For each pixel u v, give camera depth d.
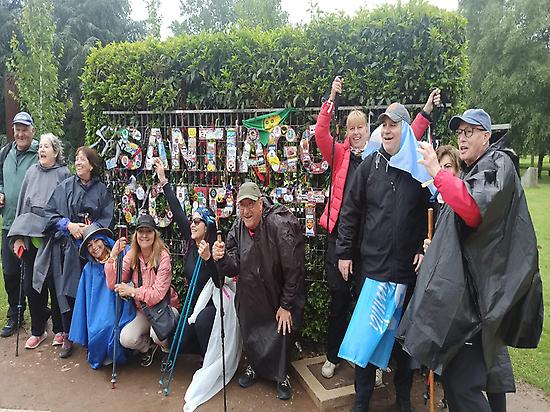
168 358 3.50
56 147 4.14
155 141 4.18
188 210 4.16
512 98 21.33
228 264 3.20
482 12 22.50
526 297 2.21
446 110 3.49
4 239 4.23
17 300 4.32
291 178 3.84
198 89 4.08
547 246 7.74
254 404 3.18
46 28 8.84
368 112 3.62
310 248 3.86
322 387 3.26
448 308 2.18
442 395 3.29
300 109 3.75
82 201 3.87
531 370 3.68
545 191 17.42
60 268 3.82
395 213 2.79
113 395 3.29
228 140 3.94
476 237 2.16
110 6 19.36
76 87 16.27
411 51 3.47
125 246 3.71
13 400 3.21
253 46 3.86
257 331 3.31
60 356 3.85
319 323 3.88
